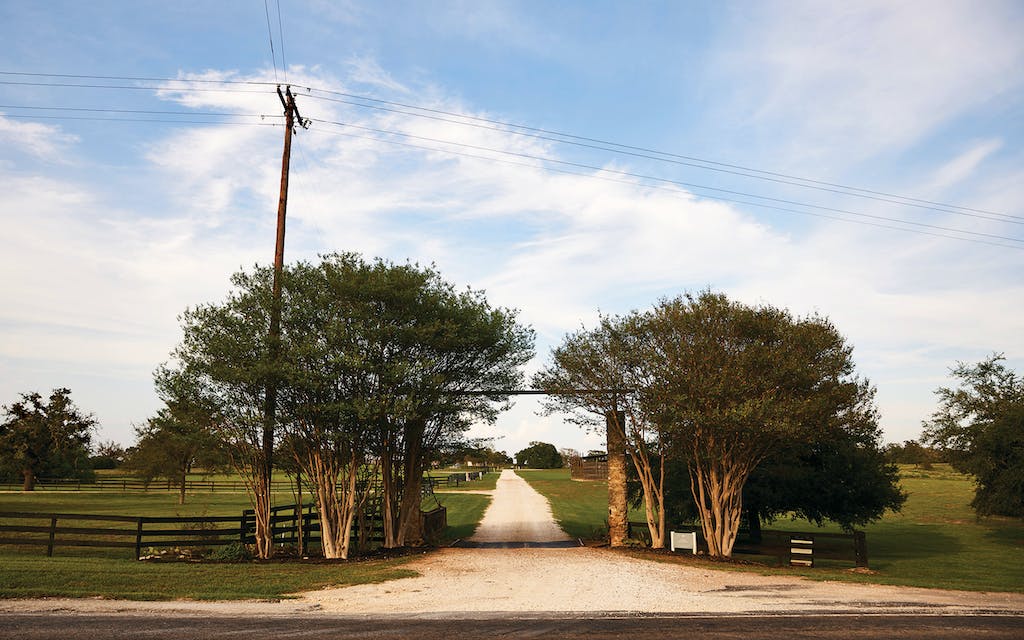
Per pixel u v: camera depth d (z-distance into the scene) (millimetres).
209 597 12930
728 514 20281
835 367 20500
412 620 11180
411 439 21641
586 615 11742
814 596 13938
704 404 19141
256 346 18438
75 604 12023
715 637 10031
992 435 32281
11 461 60844
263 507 18922
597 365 21484
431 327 19109
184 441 18531
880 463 26156
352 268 19266
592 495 55844
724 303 20172
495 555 20484
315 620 11094
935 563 24875
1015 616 12141
